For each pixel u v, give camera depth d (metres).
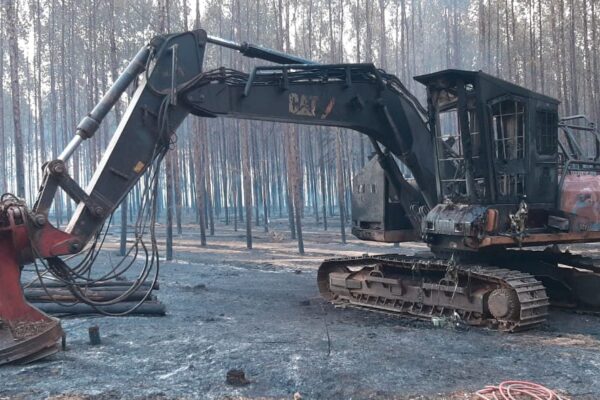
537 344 7.78
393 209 10.93
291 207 28.48
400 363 6.76
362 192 11.32
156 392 5.85
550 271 10.34
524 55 31.86
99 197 7.68
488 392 5.78
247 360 6.89
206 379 6.25
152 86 8.11
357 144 40.81
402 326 9.28
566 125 10.88
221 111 8.62
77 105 48.00
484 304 9.02
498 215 9.12
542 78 28.83
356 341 7.84
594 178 9.85
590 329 8.93
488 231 8.98
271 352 7.22
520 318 8.38
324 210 33.22
